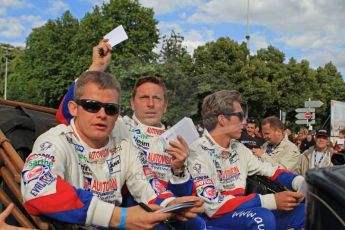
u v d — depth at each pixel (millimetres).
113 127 2666
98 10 43812
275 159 6457
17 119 3174
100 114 2559
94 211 2246
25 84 53344
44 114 3693
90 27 43312
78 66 44031
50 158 2359
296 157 6512
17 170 2676
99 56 3674
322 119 48750
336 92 51094
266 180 4074
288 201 3379
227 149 3779
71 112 2691
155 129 3814
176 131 3172
